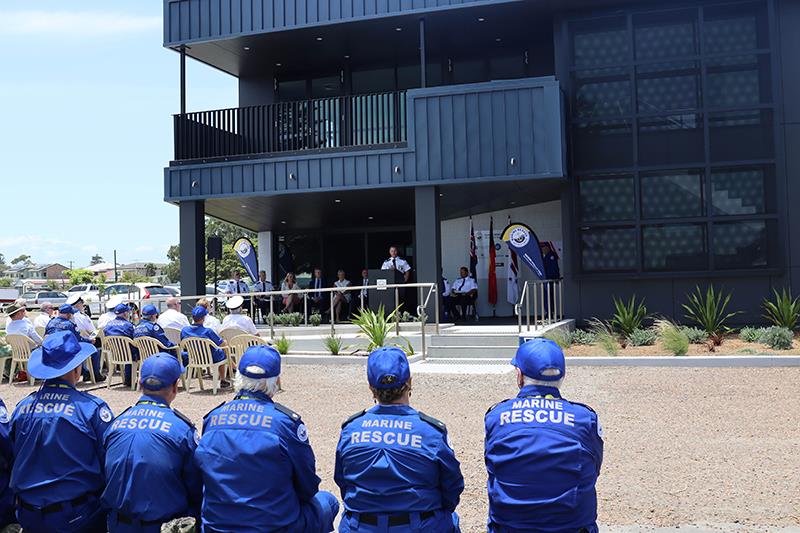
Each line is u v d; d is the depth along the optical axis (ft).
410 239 75.61
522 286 64.54
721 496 20.03
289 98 69.31
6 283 306.14
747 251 51.34
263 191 57.52
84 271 277.85
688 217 52.08
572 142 53.93
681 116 52.42
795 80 51.96
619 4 53.52
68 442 14.08
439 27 58.34
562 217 54.75
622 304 51.49
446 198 59.57
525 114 51.70
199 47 61.46
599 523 18.22
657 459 23.67
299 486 13.01
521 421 12.01
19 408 14.52
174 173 59.93
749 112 51.44
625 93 53.36
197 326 39.17
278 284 78.74
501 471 11.88
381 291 56.29
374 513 11.75
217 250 63.72
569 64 54.19
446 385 37.14
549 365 12.39
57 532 13.94
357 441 12.05
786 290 51.34
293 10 57.26
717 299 52.19
